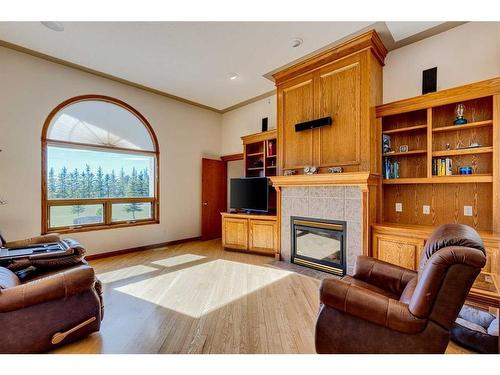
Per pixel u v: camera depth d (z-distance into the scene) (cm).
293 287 293
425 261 148
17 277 200
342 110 329
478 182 268
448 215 289
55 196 381
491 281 178
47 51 339
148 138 489
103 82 423
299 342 188
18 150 343
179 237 536
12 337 161
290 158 390
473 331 172
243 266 373
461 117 269
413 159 315
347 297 143
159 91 483
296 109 382
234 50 336
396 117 329
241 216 463
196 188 570
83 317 186
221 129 627
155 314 230
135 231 464
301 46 326
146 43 319
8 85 335
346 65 325
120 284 301
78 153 406
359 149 312
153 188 499
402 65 327
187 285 298
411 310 131
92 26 284
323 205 348
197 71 398
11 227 338
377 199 322
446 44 293
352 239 318
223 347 182
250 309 240
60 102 378
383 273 197
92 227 413
